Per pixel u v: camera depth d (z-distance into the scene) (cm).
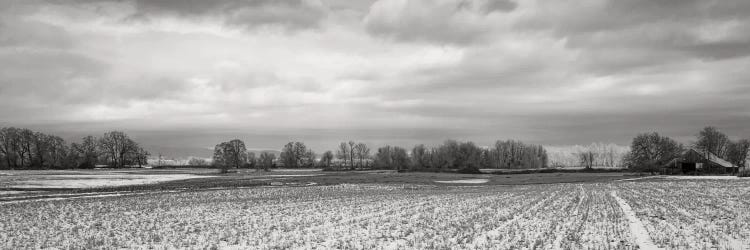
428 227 2558
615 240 2078
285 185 7450
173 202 4241
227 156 18175
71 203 4066
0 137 15650
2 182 7788
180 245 2084
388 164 18312
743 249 1831
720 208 3353
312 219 2977
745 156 16988
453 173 13475
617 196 4784
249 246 2050
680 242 1981
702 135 14862
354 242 2120
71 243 2166
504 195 5156
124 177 10175
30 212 3409
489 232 2358
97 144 17988
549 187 7012
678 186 6494
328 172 14362
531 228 2488
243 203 4153
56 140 16800
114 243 2127
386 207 3762
